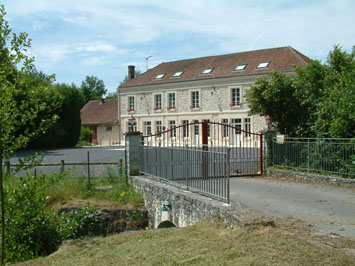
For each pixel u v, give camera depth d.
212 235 5.50
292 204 7.64
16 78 5.74
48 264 5.16
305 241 4.80
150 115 36.72
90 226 9.55
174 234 5.91
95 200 11.15
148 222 10.29
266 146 12.44
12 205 7.00
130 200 10.92
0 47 5.52
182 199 8.02
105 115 45.28
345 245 4.75
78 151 29.67
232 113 30.55
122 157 22.91
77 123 38.34
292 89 13.05
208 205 6.75
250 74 29.28
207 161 7.65
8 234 7.16
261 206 7.46
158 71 38.03
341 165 10.09
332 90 11.74
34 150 32.28
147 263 4.59
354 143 9.61
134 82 38.53
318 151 10.73
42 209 8.00
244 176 12.15
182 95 34.09
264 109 13.33
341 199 8.11
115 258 5.00
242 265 4.08
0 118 5.40
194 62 35.94
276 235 5.00
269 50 31.36
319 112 11.93
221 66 32.88
